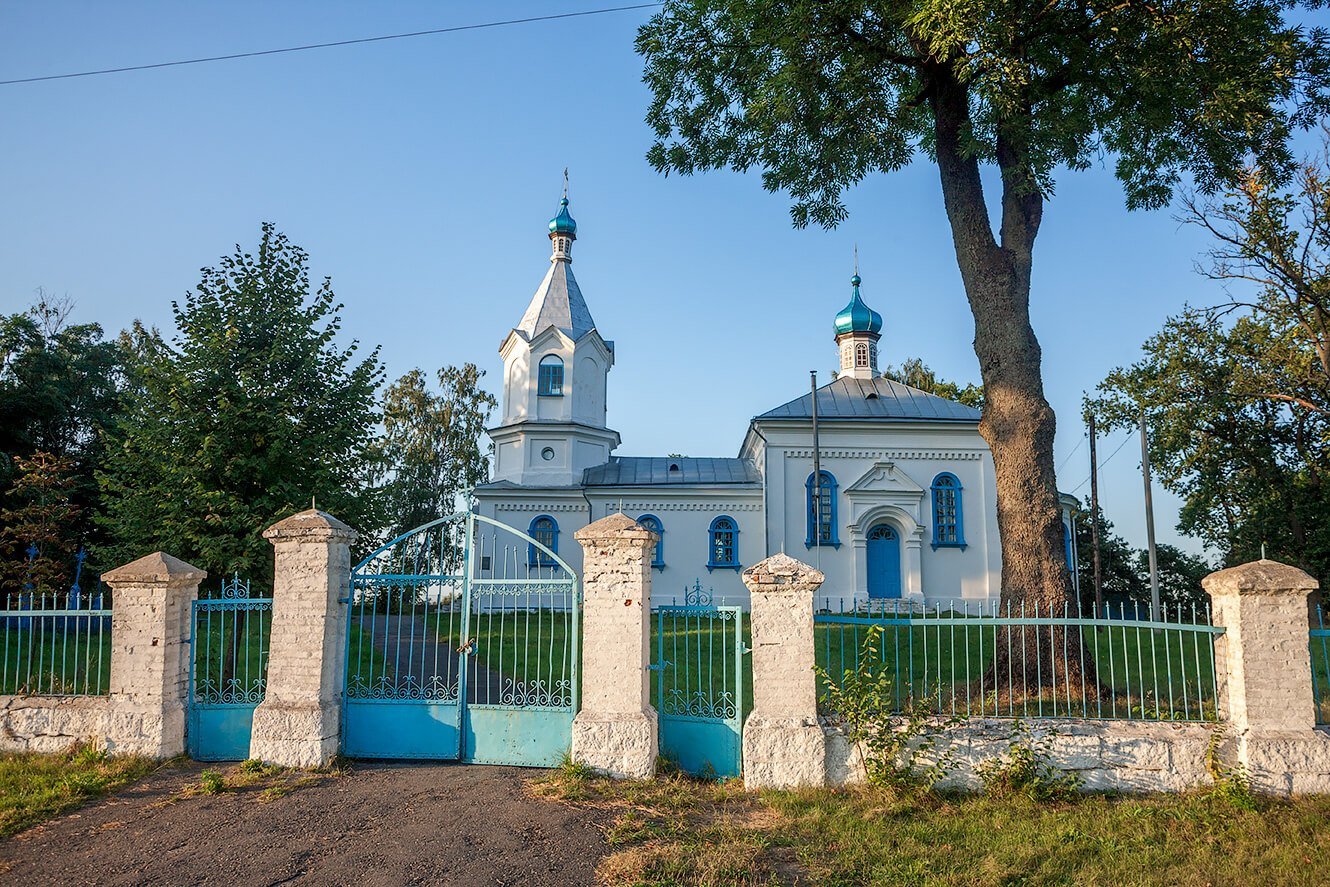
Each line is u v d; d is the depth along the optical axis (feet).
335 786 29.45
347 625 33.81
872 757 29.04
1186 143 48.19
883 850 24.31
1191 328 102.37
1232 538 107.45
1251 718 28.45
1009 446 42.04
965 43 39.47
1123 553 134.82
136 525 44.73
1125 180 50.16
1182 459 104.42
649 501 109.09
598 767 30.09
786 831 25.79
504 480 115.96
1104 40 43.39
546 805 27.43
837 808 27.45
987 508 104.37
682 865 23.09
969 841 25.02
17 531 68.03
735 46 49.85
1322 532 95.30
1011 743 29.12
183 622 34.12
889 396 111.65
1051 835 25.13
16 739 33.47
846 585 102.22
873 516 103.65
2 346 93.25
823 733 29.53
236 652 37.73
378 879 22.57
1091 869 23.12
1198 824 25.95
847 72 47.73
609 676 30.81
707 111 53.78
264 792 28.84
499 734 32.45
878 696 29.73
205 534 43.09
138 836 25.48
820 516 104.17
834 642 58.65
